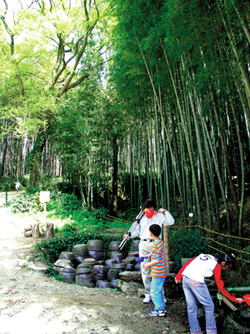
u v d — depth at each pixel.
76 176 11.60
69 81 13.47
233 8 3.01
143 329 2.48
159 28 3.93
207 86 4.52
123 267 4.39
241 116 5.97
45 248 5.43
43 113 12.20
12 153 17.83
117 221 9.96
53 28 11.26
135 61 6.13
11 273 4.04
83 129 10.12
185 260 3.72
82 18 11.61
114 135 11.44
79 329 2.41
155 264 2.84
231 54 3.93
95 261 4.84
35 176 13.10
